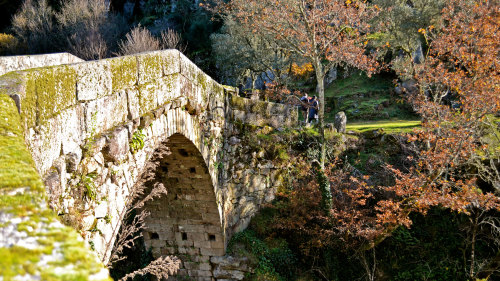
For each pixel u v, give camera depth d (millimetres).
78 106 3273
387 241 10469
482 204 7891
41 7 24906
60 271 1004
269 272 9914
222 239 9617
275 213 11117
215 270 9914
